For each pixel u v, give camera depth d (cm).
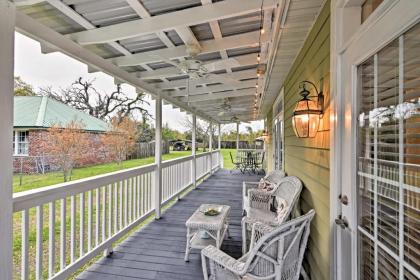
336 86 162
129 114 1336
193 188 719
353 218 144
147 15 224
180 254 301
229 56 352
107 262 281
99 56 285
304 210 276
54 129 642
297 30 232
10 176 160
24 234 188
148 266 272
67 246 329
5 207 157
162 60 305
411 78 96
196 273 258
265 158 1067
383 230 118
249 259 161
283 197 316
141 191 390
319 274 210
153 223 415
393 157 109
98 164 793
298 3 186
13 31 161
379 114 120
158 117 445
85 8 210
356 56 138
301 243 194
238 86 498
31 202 191
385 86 114
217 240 281
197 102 685
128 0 200
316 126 206
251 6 208
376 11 115
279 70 359
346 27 154
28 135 655
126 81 345
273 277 167
